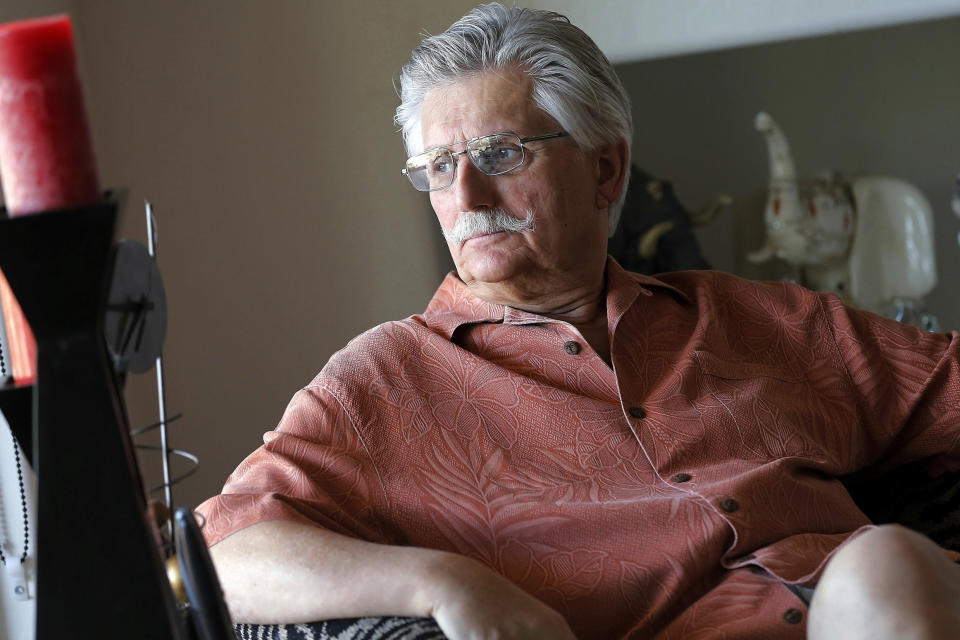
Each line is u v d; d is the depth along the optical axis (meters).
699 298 1.55
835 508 1.38
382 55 3.22
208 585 0.92
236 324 3.19
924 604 0.97
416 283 3.31
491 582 1.08
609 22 3.29
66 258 0.81
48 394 0.83
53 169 0.82
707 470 1.36
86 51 3.05
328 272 3.25
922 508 1.52
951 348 1.55
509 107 1.40
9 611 2.07
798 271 3.32
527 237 1.41
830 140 3.30
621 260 3.23
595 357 1.42
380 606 1.09
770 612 1.20
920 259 3.30
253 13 3.14
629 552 1.27
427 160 1.43
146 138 3.10
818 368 1.54
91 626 0.85
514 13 1.46
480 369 1.40
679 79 3.30
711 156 3.31
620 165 1.51
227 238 3.17
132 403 3.02
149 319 0.97
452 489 1.33
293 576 1.14
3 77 0.81
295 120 3.20
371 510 1.32
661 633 1.22
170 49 3.10
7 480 1.91
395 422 1.37
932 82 3.26
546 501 1.31
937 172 3.29
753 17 3.27
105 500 0.84
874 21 3.26
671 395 1.41
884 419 1.53
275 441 1.36
